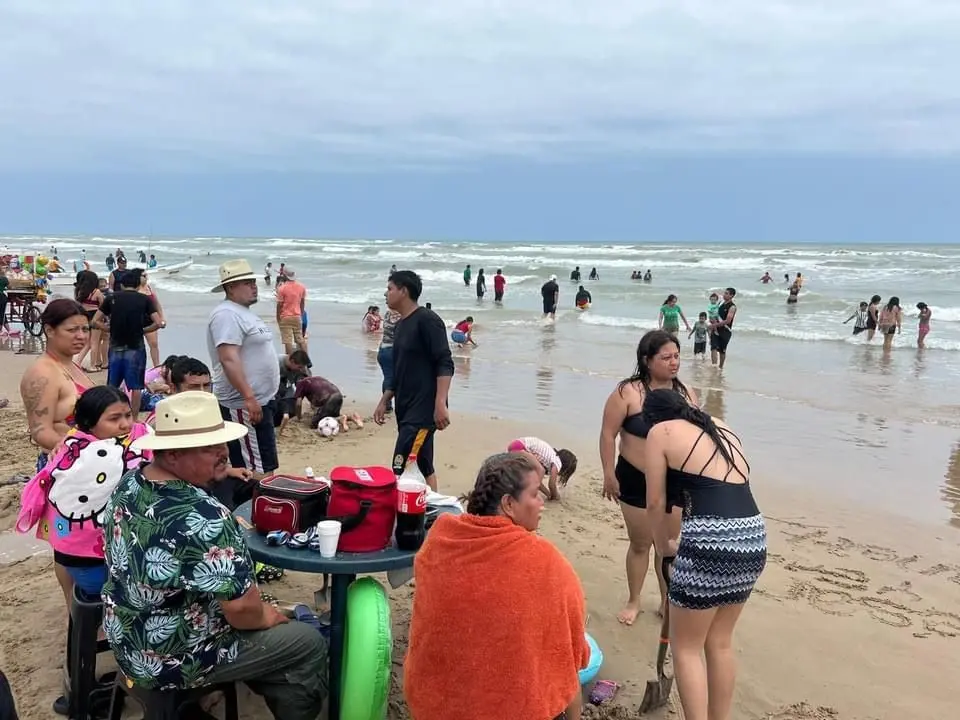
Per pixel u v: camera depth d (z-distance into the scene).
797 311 25.95
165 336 18.67
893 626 4.75
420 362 5.24
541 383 13.69
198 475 2.92
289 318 12.88
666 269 48.75
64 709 3.45
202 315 24.42
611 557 5.62
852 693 4.00
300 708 3.16
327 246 98.19
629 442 4.28
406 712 3.62
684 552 3.22
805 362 16.53
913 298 29.62
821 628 4.70
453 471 7.71
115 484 3.42
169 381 5.44
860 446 9.52
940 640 4.59
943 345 18.62
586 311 26.31
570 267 49.75
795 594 5.18
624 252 70.50
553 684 2.54
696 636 3.25
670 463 3.30
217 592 2.80
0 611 4.45
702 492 3.21
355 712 3.11
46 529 3.52
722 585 3.15
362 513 3.26
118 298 8.69
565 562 2.65
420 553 2.75
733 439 3.38
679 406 3.40
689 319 24.08
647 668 4.14
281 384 9.20
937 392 13.19
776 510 7.05
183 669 2.86
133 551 2.78
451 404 11.73
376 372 14.37
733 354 17.75
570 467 7.05
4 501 6.10
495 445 8.92
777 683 4.08
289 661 3.10
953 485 7.89
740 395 12.90
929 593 5.27
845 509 7.10
